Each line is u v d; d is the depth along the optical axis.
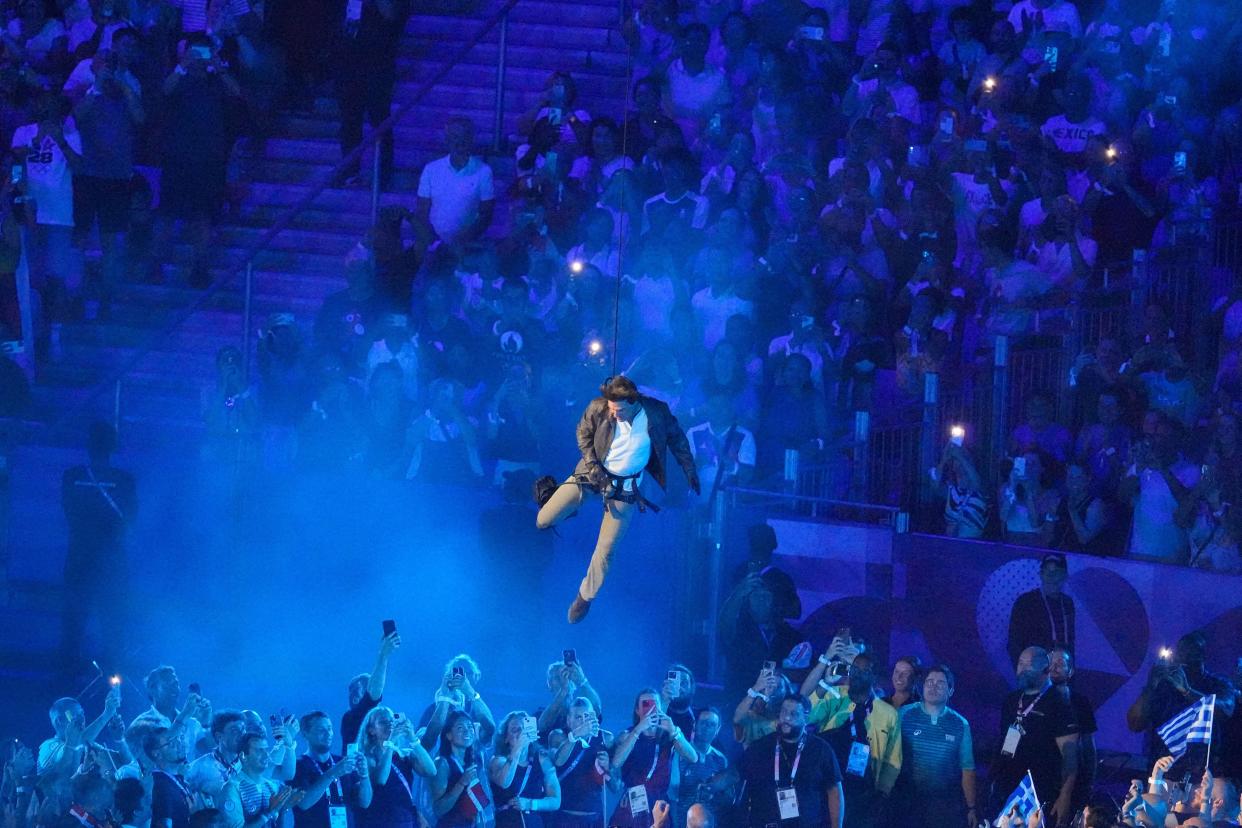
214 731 40.03
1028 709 43.19
